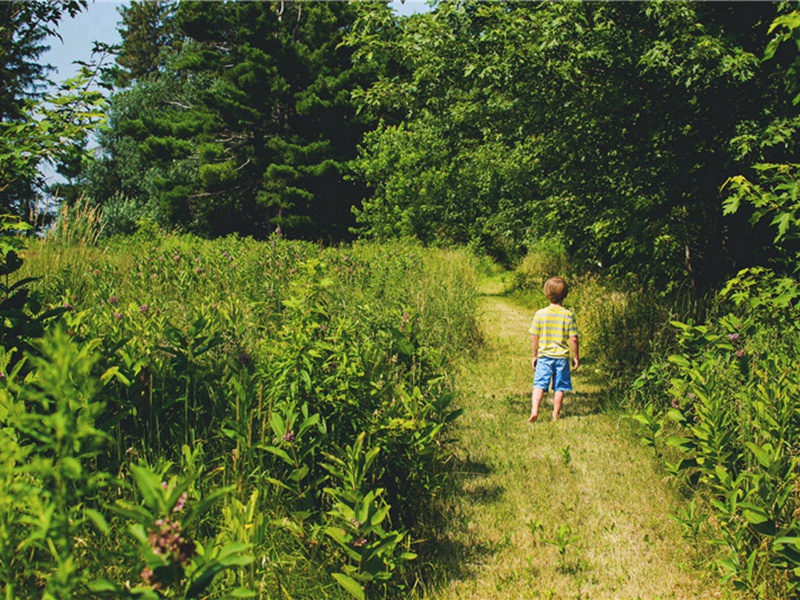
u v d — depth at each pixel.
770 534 2.83
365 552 2.90
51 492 2.10
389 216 23.75
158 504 1.76
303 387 3.66
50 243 9.57
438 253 17.56
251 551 2.56
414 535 3.84
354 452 3.15
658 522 4.10
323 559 3.22
